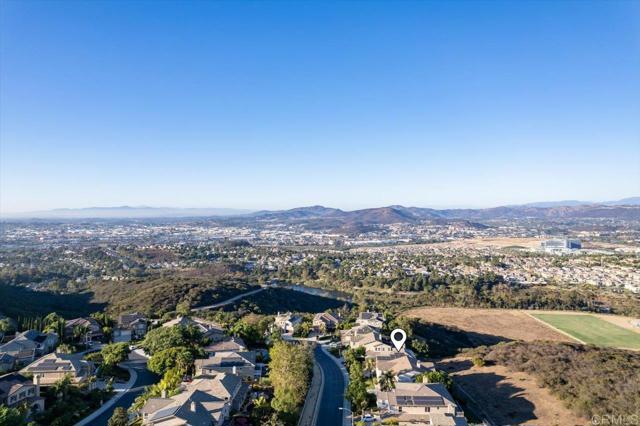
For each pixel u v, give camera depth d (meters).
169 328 111.69
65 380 80.56
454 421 68.44
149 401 69.50
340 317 162.62
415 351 121.75
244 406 74.56
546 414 74.75
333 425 72.44
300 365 85.56
